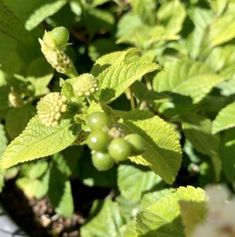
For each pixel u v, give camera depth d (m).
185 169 0.17
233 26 0.16
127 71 0.11
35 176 0.17
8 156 0.11
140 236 0.10
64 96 0.10
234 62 0.16
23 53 0.15
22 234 0.17
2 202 0.18
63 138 0.11
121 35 0.18
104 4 0.18
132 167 0.15
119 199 0.16
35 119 0.11
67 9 0.17
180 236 0.10
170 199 0.11
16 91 0.15
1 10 0.14
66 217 0.17
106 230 0.16
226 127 0.13
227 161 0.14
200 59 0.16
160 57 0.16
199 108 0.15
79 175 0.17
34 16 0.14
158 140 0.12
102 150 0.09
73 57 0.17
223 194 0.07
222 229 0.07
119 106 0.15
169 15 0.17
